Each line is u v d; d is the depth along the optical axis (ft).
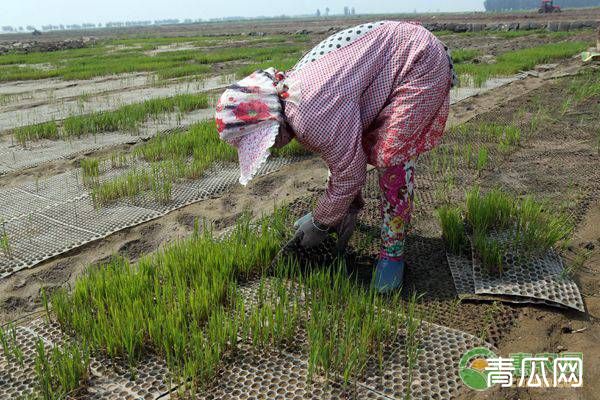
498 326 10.61
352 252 13.52
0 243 14.99
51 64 71.10
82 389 9.16
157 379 9.35
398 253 11.91
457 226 13.43
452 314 11.05
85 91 43.37
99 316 10.30
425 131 11.10
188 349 9.91
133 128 27.53
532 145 22.18
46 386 9.05
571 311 10.97
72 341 10.46
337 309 11.02
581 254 13.12
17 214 17.20
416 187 17.97
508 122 26.13
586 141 22.29
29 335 10.77
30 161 22.98
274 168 20.94
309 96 10.09
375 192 17.49
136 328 10.12
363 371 9.32
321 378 9.22
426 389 8.90
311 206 16.53
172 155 22.30
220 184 19.26
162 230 15.85
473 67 45.06
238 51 81.76
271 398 8.82
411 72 10.35
